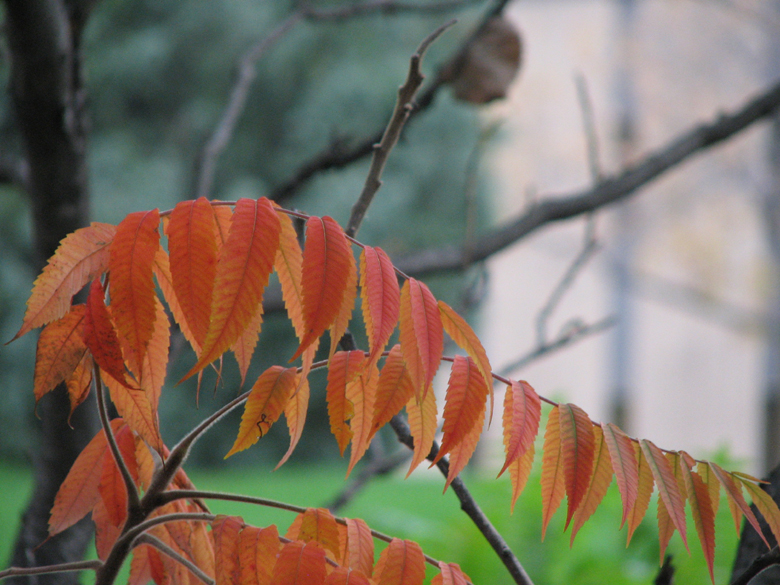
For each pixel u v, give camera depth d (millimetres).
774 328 17906
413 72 2461
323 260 2285
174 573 2463
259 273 2273
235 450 2344
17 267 18562
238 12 20781
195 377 19172
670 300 19297
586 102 4141
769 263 17906
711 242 18734
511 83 3857
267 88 21078
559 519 6363
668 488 2357
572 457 2342
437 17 20172
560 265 22625
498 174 22359
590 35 19609
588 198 4105
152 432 2355
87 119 3135
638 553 6285
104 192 19625
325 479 17344
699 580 5320
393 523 6941
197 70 21062
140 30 21172
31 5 2717
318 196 19438
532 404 2350
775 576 2541
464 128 21562
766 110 4270
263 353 19328
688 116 18578
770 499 2377
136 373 2338
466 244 3838
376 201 20422
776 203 17281
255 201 2293
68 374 2334
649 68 18516
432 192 21844
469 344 2320
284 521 10453
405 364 2316
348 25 20641
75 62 2998
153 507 2367
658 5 18125
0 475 16984
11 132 10359
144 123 21375
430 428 2346
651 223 19234
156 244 2281
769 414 17953
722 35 17453
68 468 2912
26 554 2740
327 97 20438
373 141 3590
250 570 2336
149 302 2275
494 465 7965
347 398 2367
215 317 2268
